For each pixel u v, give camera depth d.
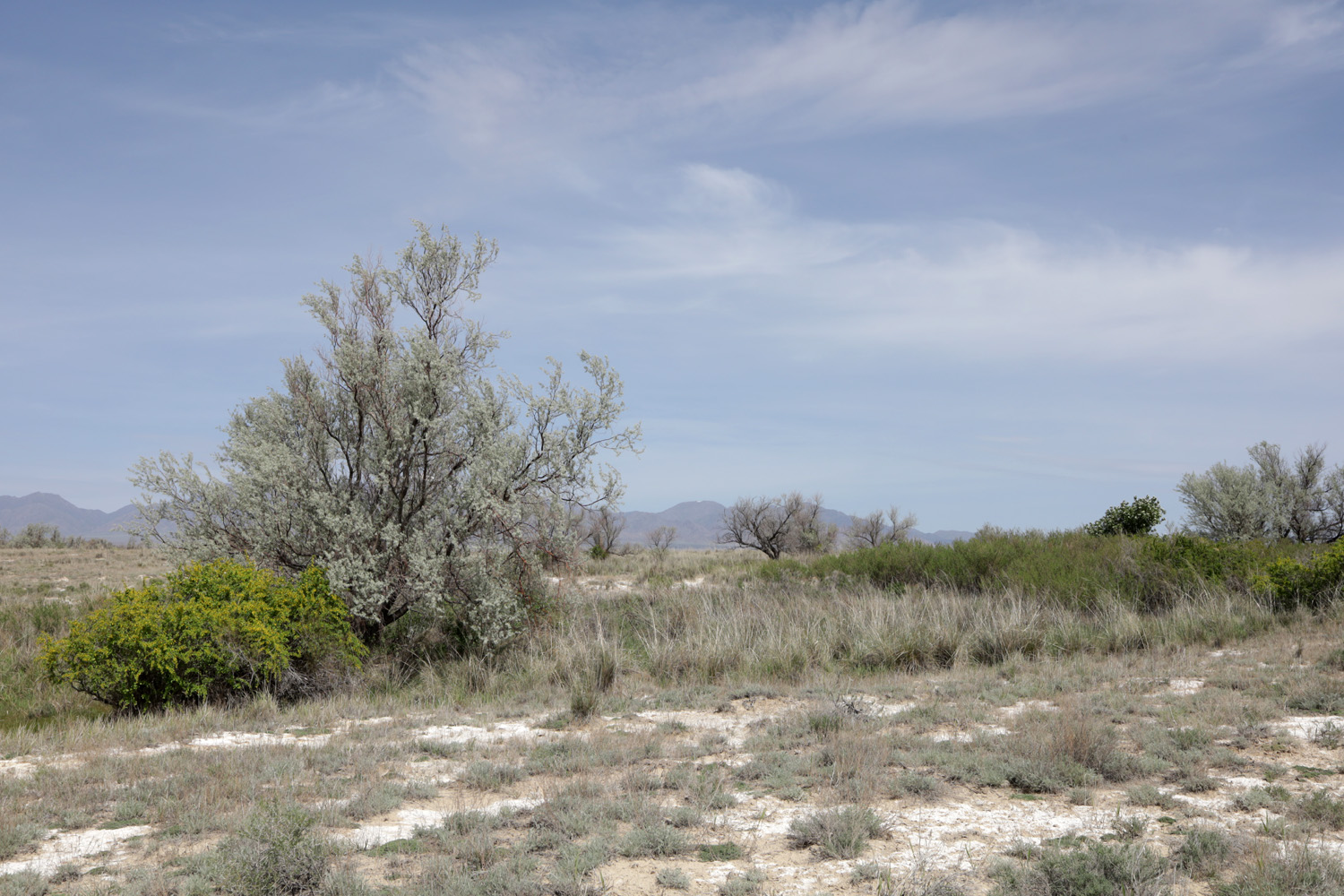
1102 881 4.06
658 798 5.98
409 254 14.38
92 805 6.04
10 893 4.28
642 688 10.95
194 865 4.69
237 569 11.80
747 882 4.38
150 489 13.51
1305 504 27.11
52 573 24.94
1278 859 4.35
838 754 6.77
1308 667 9.85
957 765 6.46
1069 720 7.13
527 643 13.52
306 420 14.23
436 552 13.84
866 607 14.83
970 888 4.32
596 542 39.97
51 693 11.71
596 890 4.34
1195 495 28.48
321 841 4.71
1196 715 7.84
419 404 13.75
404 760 7.34
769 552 44.62
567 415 13.95
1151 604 15.48
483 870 4.62
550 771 6.85
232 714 9.91
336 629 12.11
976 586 18.81
